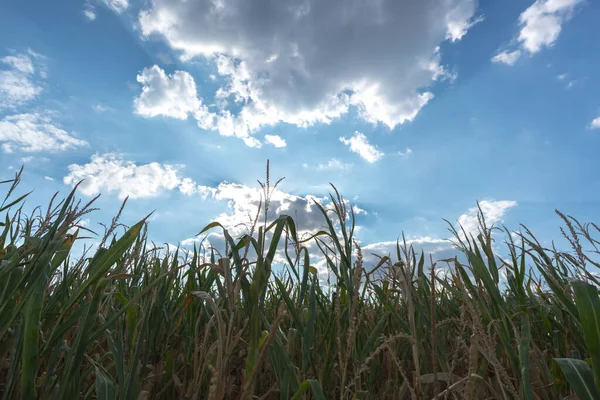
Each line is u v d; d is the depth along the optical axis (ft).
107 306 5.55
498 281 5.54
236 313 5.35
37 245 4.52
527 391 3.70
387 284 6.70
